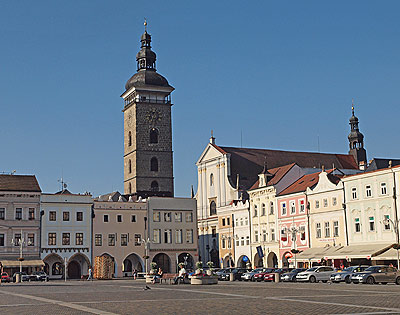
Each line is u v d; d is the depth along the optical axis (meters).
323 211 104.00
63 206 124.19
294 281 82.25
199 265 81.50
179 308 36.53
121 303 41.69
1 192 119.12
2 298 49.84
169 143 170.62
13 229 119.12
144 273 121.25
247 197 137.00
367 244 93.75
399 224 88.75
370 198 94.12
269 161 149.75
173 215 136.00
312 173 121.62
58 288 71.31
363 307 34.56
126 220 130.75
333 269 78.00
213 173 148.75
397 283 68.12
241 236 130.75
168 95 174.12
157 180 167.12
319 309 33.75
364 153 157.38
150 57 174.88
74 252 123.94
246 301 41.41
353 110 159.62
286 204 114.56
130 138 171.62
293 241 108.69
